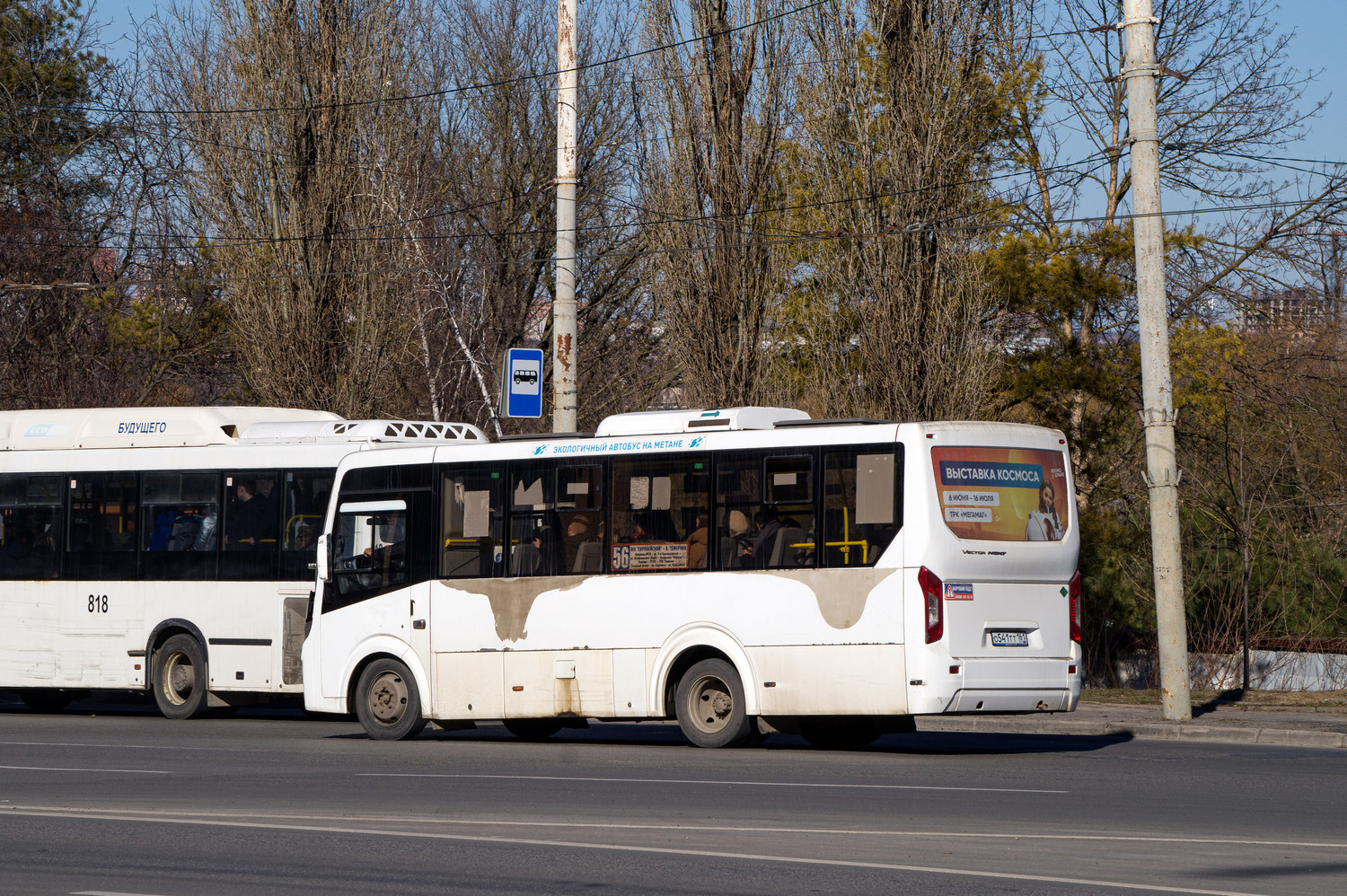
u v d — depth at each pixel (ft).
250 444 105.60
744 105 136.15
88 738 89.25
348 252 159.63
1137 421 157.38
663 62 137.49
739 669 77.20
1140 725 90.17
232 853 45.37
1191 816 51.49
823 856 43.57
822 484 76.18
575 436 84.07
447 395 205.57
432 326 205.98
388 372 168.14
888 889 38.83
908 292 124.47
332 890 39.65
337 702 88.53
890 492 74.43
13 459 112.98
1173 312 166.61
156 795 59.62
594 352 220.02
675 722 106.73
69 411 113.09
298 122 159.22
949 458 74.33
